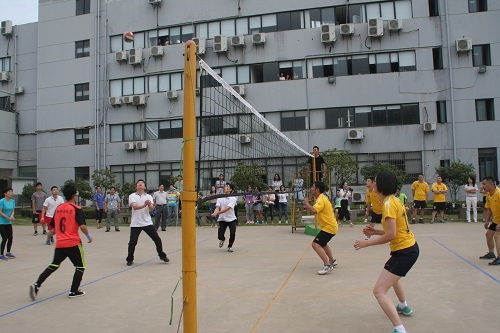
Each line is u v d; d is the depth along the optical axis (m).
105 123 28.11
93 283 6.74
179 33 27.27
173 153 26.72
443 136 22.77
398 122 23.42
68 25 29.47
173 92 26.50
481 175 22.30
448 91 22.91
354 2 24.30
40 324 4.77
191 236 3.51
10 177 28.67
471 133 22.42
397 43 23.62
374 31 23.38
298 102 24.61
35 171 30.72
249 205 17.28
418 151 23.03
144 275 7.32
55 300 5.78
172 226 17.11
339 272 7.10
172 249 10.52
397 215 4.15
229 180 17.86
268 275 7.03
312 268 7.53
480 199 22.08
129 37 20.28
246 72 25.62
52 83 29.58
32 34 31.30
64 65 29.36
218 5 26.47
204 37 26.75
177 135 26.89
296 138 24.45
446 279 6.33
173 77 27.11
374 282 6.30
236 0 26.11
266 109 25.00
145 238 13.03
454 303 5.11
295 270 7.39
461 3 23.05
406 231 4.20
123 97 27.45
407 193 22.88
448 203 17.86
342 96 24.08
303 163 18.44
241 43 25.14
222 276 7.04
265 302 5.41
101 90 28.38
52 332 4.50
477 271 6.83
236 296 5.74
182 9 27.14
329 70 24.59
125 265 8.31
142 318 4.92
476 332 4.13
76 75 29.02
